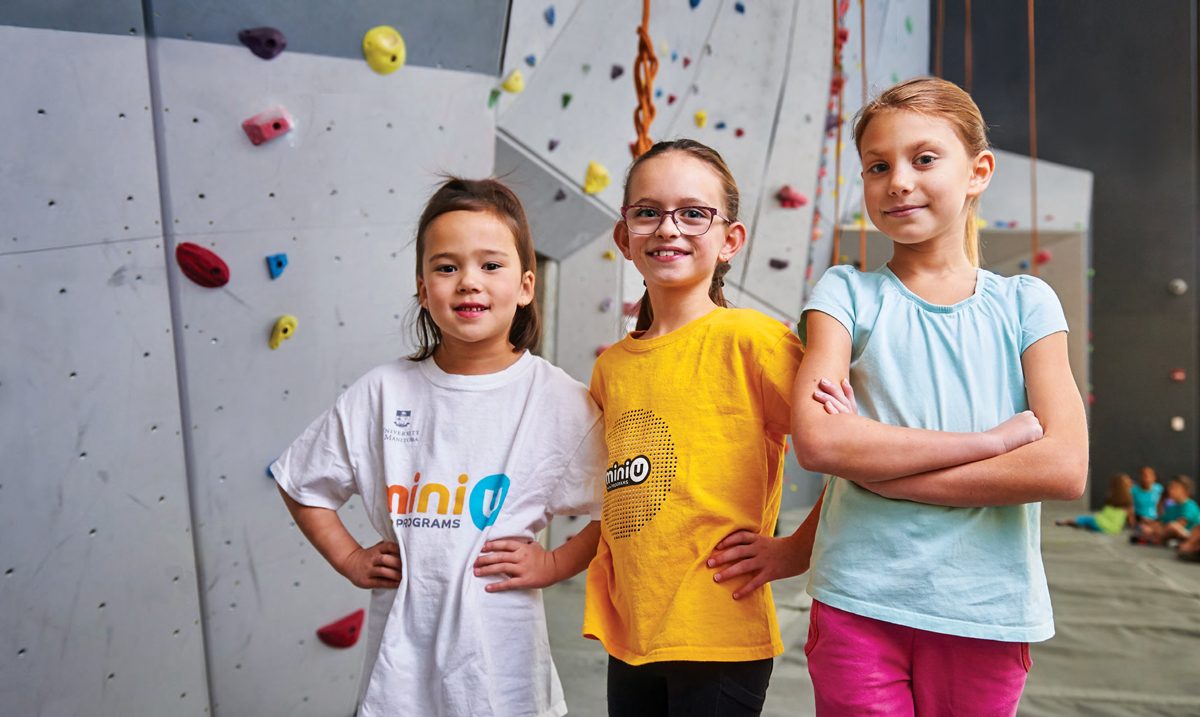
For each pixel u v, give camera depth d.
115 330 2.00
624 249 1.61
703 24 4.56
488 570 1.41
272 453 2.30
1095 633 3.61
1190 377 8.55
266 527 2.30
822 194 6.23
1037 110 8.92
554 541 4.49
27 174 1.85
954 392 1.26
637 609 1.38
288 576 2.36
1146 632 3.62
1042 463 1.15
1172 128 8.59
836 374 1.28
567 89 3.53
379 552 1.47
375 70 2.38
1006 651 1.21
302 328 2.32
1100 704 2.77
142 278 2.04
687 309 1.51
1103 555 5.66
